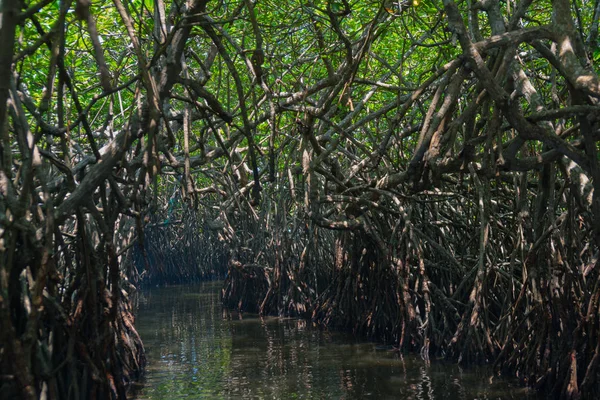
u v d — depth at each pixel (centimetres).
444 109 647
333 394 852
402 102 1108
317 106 1032
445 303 1113
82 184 647
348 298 1394
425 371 973
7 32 392
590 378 732
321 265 1611
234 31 1170
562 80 1045
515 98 638
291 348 1206
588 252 855
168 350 1226
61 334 663
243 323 1580
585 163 605
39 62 1041
